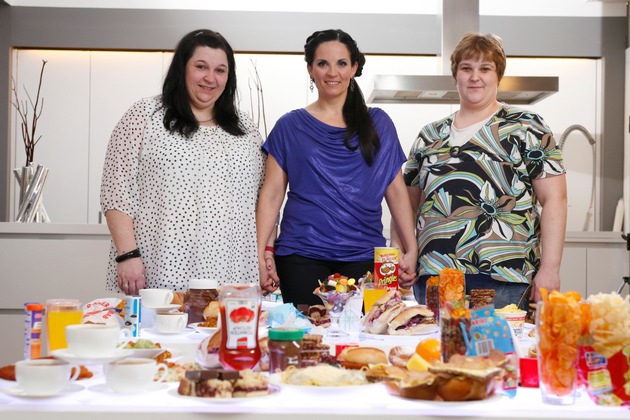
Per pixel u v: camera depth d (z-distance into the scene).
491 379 1.24
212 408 1.17
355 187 2.71
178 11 5.07
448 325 1.39
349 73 2.71
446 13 4.46
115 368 1.26
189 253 2.50
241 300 1.45
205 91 2.56
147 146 2.54
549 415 1.19
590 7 5.21
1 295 3.79
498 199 2.67
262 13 5.09
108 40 5.04
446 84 4.33
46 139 5.10
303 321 2.01
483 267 2.63
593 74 5.27
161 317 2.02
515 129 2.71
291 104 5.19
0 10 5.02
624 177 5.20
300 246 2.70
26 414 1.16
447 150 2.77
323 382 1.28
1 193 4.99
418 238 2.80
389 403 1.21
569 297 1.28
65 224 3.80
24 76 5.10
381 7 5.19
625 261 4.42
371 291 2.21
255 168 2.69
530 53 5.18
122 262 2.49
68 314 1.57
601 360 1.28
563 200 2.70
